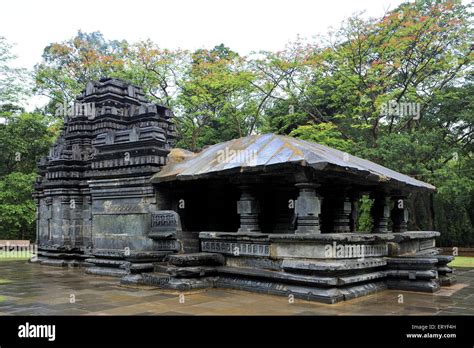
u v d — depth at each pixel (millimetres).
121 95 16719
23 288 10477
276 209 12945
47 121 30297
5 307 8047
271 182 10320
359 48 23500
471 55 22578
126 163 13000
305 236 8898
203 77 28516
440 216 25859
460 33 22812
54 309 7832
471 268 16203
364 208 22625
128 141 13008
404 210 14148
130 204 13008
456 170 22469
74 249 16188
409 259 10117
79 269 15164
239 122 30719
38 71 30125
